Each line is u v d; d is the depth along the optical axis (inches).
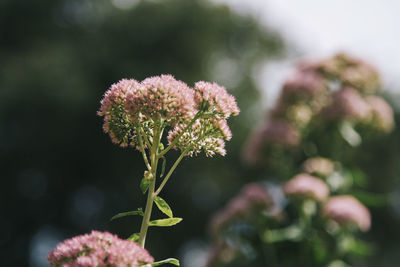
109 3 1379.2
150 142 140.3
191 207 1289.4
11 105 1083.9
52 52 1203.9
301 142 342.6
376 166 1168.8
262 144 341.7
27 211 1247.5
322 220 299.6
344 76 335.6
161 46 1331.2
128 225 1195.9
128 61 1254.3
